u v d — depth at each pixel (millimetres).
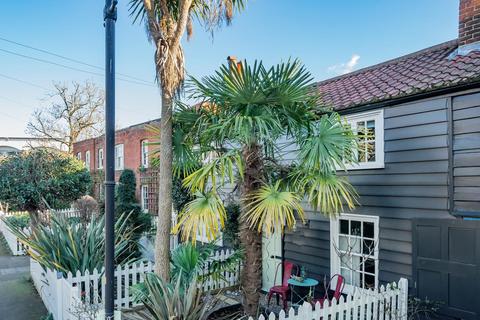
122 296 5961
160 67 4855
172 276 4996
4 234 12148
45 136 26125
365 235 5715
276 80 4012
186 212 4117
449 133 4582
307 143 4375
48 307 5586
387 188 5312
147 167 13922
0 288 6895
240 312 5043
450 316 4438
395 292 4473
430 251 4695
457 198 4480
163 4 5016
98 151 19734
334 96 6641
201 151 4980
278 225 3629
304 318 3650
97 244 5977
